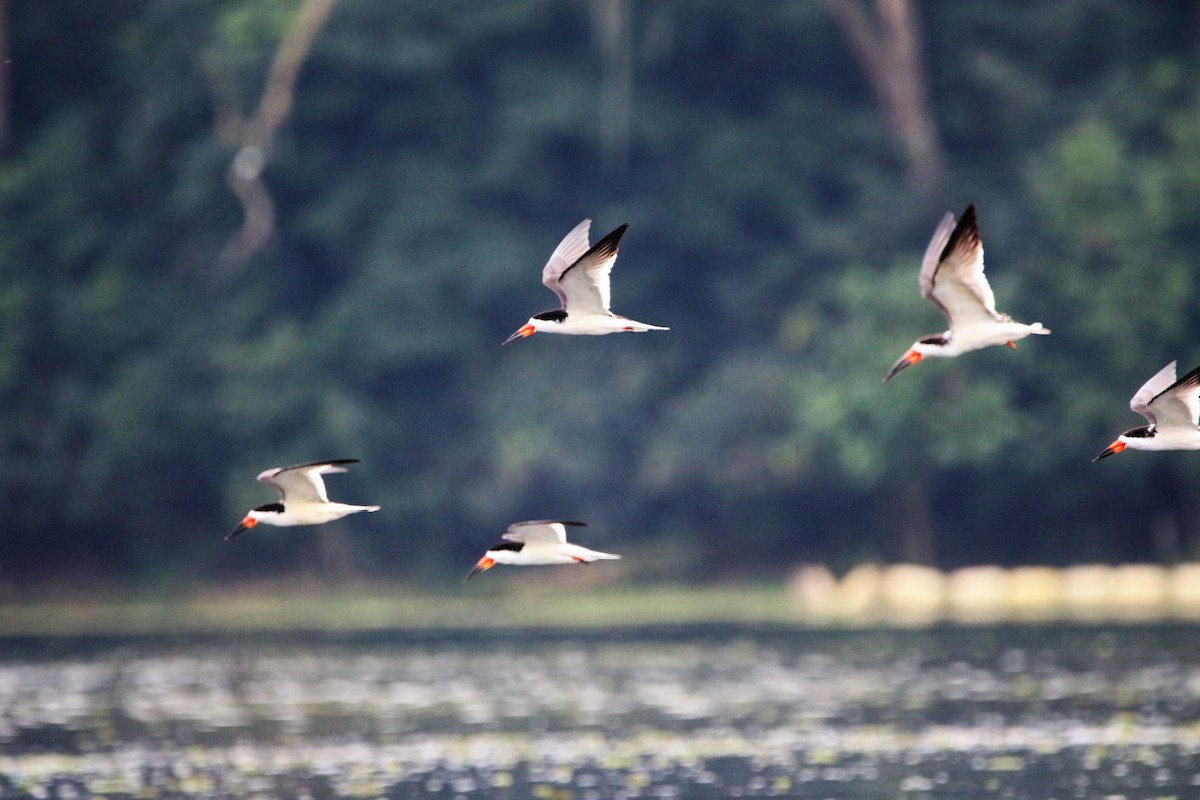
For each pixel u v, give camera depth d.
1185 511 65.00
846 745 29.30
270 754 29.36
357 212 71.94
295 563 69.81
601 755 28.83
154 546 69.81
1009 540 68.12
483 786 26.06
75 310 69.19
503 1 71.75
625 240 71.50
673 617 58.78
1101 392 61.84
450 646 48.81
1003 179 70.75
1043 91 69.94
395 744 30.36
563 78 71.81
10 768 28.05
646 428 70.62
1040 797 24.25
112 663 45.06
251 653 47.41
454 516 71.19
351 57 70.75
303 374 68.19
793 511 69.75
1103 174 61.84
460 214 70.81
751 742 29.91
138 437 67.00
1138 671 38.41
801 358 67.94
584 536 70.19
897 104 70.19
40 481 67.00
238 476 67.50
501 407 69.19
